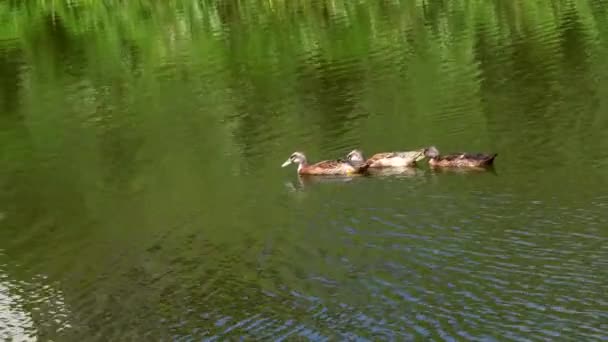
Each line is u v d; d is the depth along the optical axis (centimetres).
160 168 2598
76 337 1669
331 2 4725
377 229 1977
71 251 2077
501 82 3042
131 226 2175
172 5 5006
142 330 1659
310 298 1695
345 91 3194
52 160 2808
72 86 3700
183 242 2038
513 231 1881
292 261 1867
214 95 3359
